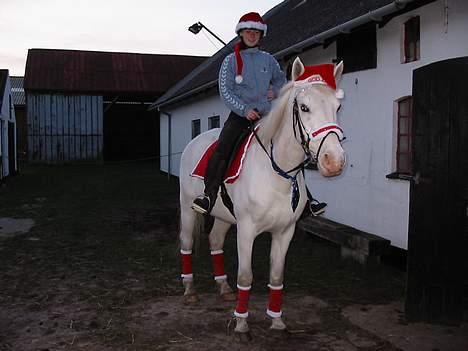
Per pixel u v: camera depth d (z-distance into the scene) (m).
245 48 4.22
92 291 5.50
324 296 5.33
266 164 3.88
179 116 18.45
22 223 9.52
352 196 7.45
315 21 9.02
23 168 23.78
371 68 6.92
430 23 5.80
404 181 6.26
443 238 4.27
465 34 5.32
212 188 4.22
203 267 6.43
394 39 6.43
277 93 4.12
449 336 4.31
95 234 8.59
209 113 14.46
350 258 6.63
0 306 5.03
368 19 6.03
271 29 12.55
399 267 6.34
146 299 5.23
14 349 4.04
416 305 4.43
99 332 4.37
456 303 4.27
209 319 4.65
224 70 4.17
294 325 4.53
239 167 4.05
